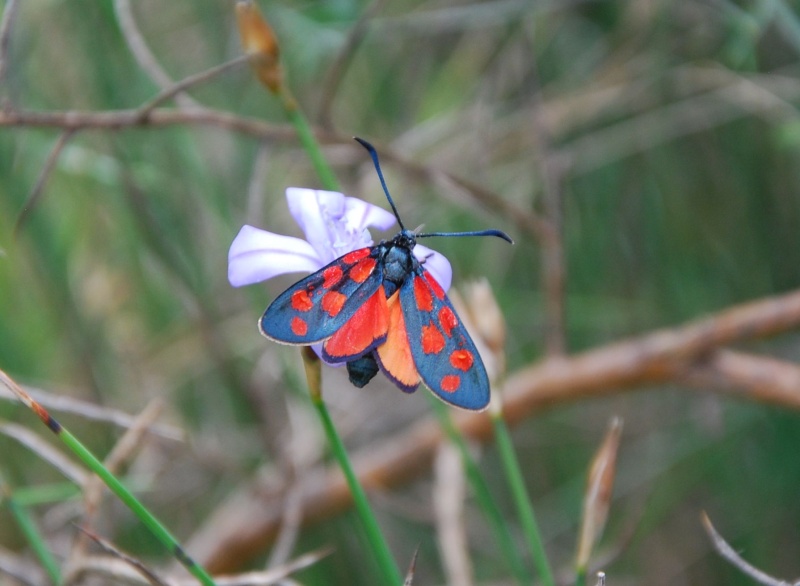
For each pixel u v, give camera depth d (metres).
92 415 0.34
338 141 0.37
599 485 0.32
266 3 0.39
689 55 0.41
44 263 0.38
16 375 0.39
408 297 0.31
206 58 0.40
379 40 0.41
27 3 0.38
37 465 0.39
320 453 0.40
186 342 0.41
